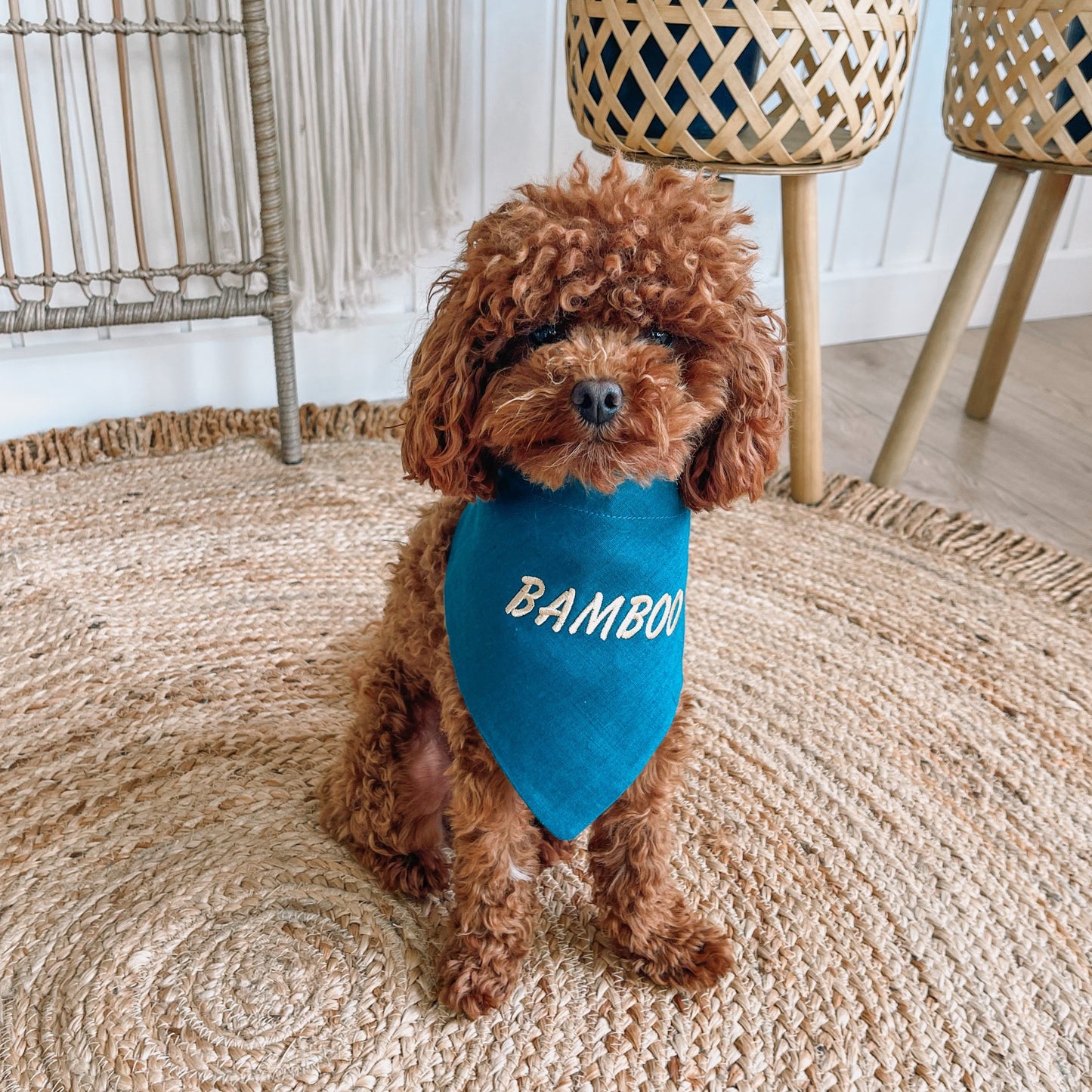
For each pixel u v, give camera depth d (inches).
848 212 101.9
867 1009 44.0
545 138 88.5
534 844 45.1
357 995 43.9
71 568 68.4
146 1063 40.6
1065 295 112.1
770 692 61.2
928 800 54.5
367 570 70.4
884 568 73.0
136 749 55.2
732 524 77.1
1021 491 83.5
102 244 79.7
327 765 55.1
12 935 45.3
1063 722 60.1
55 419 83.3
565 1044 42.3
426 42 79.4
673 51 61.4
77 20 72.0
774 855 50.9
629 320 35.6
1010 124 69.5
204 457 81.9
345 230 82.4
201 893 47.6
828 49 61.9
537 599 38.9
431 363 38.1
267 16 73.7
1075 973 46.0
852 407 95.0
